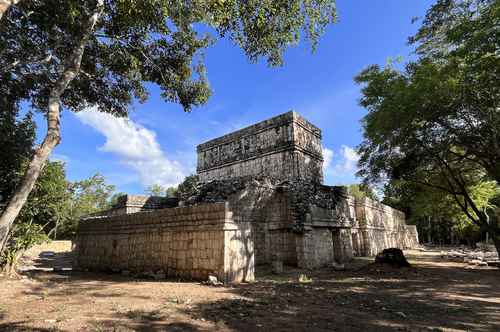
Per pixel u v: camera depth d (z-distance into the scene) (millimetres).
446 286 9539
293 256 15234
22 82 11461
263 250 15797
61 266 17453
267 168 21594
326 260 16344
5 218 6699
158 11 9055
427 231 51812
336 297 7641
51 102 8000
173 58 11797
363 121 16531
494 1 10078
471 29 10570
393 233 31531
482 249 31875
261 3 8688
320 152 23188
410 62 14398
